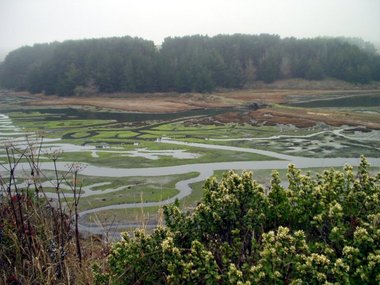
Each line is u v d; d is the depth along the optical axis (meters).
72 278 6.49
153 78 108.19
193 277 5.13
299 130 55.88
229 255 5.65
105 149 46.28
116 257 6.04
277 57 124.44
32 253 6.41
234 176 6.32
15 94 118.62
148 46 119.56
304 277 4.72
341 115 66.81
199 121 66.44
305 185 6.13
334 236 5.20
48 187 30.41
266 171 35.22
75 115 79.06
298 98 99.25
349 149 43.47
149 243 6.05
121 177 34.38
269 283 4.85
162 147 46.81
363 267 4.78
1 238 7.05
